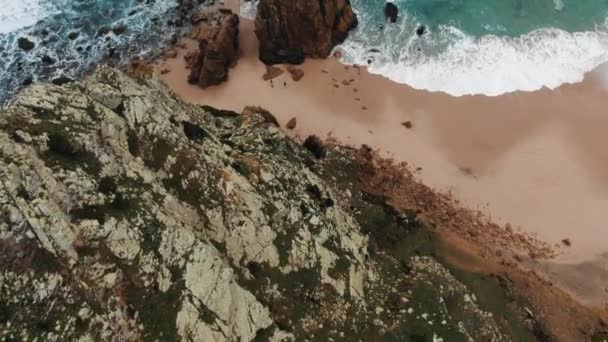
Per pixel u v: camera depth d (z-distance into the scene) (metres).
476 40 64.94
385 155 55.38
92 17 71.25
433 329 37.62
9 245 26.70
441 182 53.41
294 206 39.16
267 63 63.78
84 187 30.33
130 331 28.34
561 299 45.62
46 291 26.91
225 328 30.89
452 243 48.03
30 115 31.89
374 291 39.41
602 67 62.47
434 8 68.00
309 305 36.09
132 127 35.50
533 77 61.84
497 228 50.31
